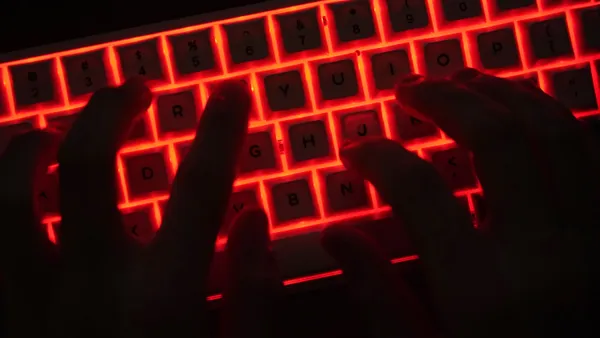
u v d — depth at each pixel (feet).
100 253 1.59
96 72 1.80
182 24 1.81
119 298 1.56
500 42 1.82
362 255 1.73
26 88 1.80
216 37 1.81
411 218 1.56
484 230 1.63
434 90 1.69
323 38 1.82
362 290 1.72
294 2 1.82
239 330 1.62
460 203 1.61
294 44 1.80
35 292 1.65
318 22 1.82
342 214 1.79
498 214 1.60
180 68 1.79
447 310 1.49
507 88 1.72
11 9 2.21
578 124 1.72
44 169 1.72
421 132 1.80
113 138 1.63
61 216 1.62
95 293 1.56
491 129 1.61
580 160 1.67
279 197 1.79
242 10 1.82
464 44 1.83
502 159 1.60
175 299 1.54
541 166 1.69
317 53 1.81
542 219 1.58
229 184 1.65
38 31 2.21
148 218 1.76
